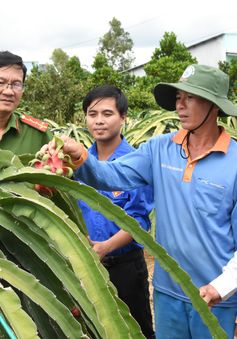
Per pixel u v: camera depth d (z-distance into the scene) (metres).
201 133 1.51
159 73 20.30
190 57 23.33
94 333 0.98
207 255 1.49
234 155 1.50
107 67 19.53
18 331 0.77
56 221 0.95
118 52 34.28
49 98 11.48
